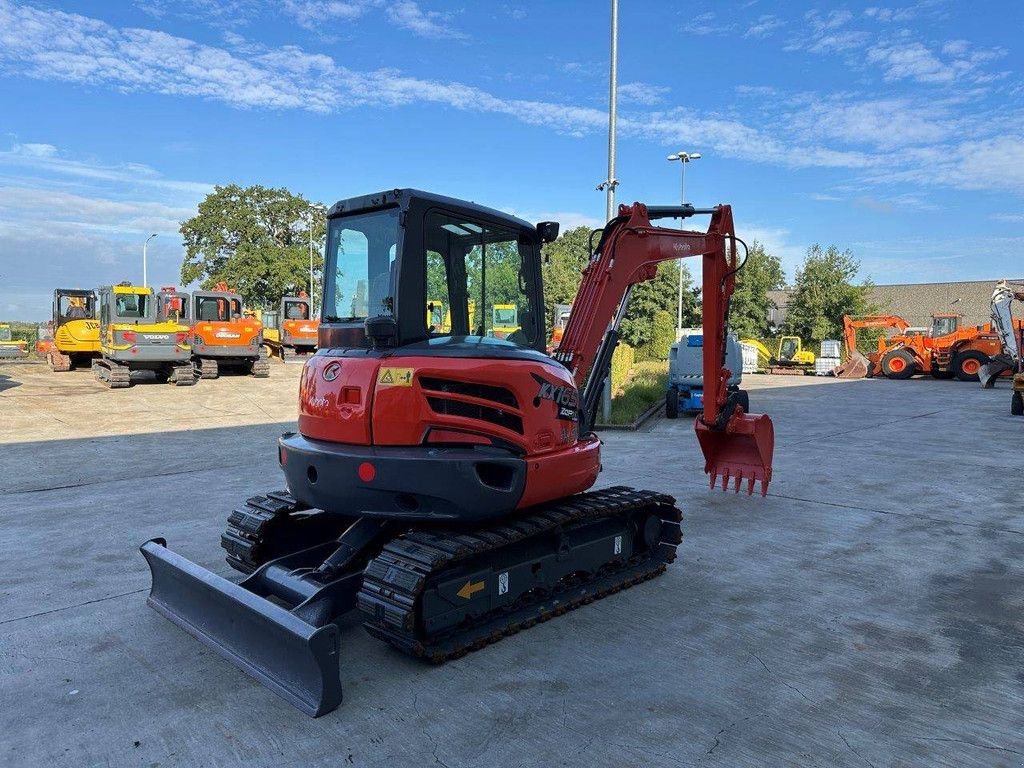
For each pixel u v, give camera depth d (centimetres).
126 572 582
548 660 429
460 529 449
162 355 1995
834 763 324
